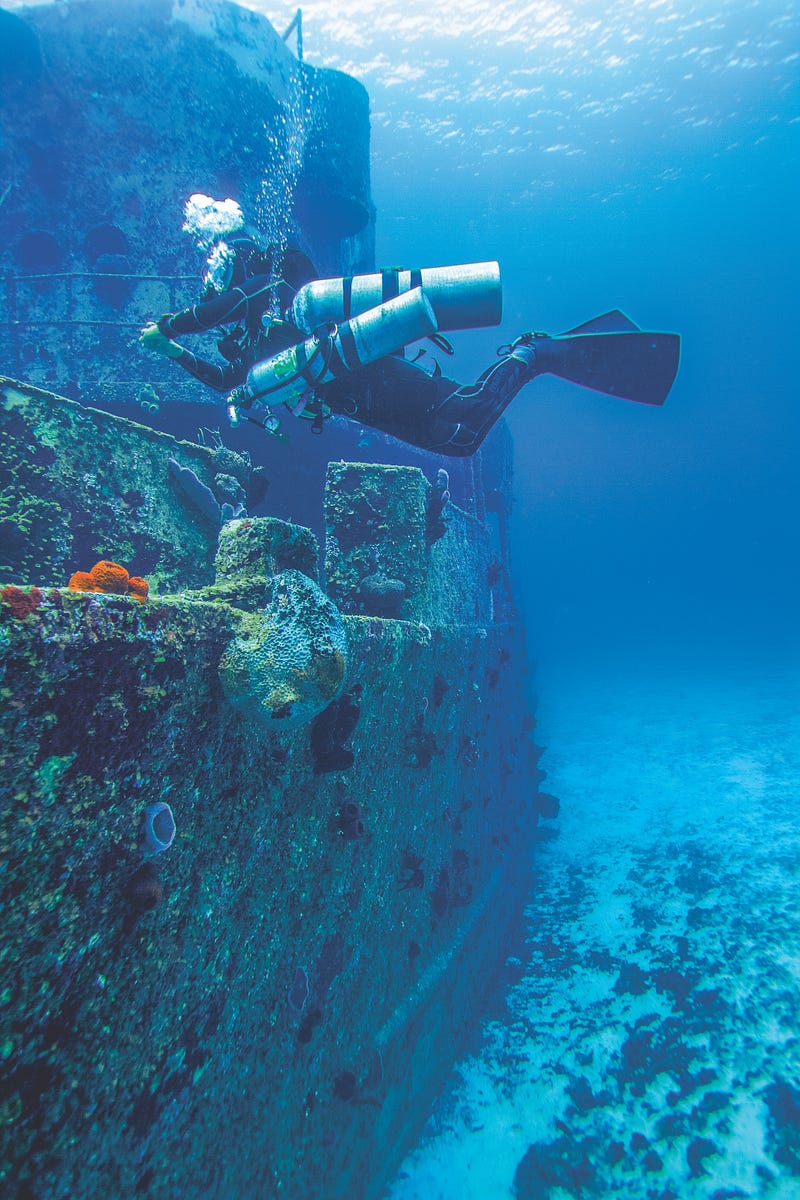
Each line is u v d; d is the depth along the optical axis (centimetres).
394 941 546
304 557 323
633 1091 670
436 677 638
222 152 807
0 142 750
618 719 2452
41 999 175
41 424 395
